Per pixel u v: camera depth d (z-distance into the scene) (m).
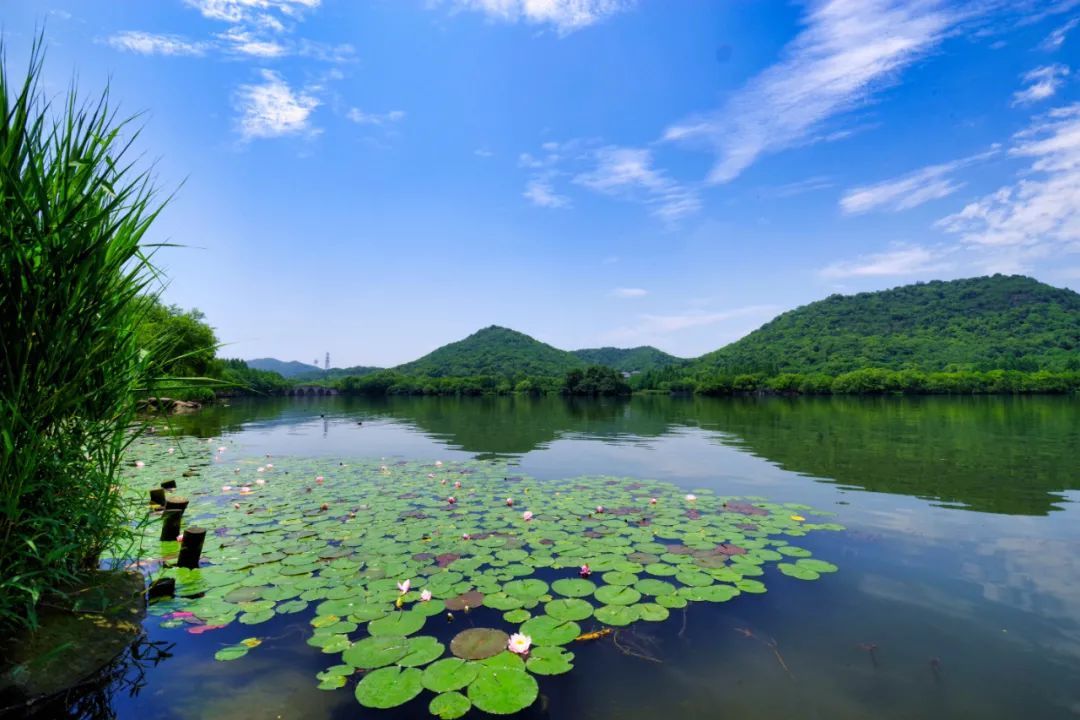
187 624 4.23
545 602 4.64
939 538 6.52
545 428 22.84
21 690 3.19
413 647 3.85
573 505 8.12
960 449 14.57
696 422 25.27
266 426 23.05
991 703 3.24
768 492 9.26
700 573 5.31
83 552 4.38
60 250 3.48
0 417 3.25
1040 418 24.91
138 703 3.24
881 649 3.90
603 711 3.16
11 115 3.27
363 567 5.45
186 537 5.41
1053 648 3.91
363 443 17.06
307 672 3.58
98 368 4.20
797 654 3.82
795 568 5.46
